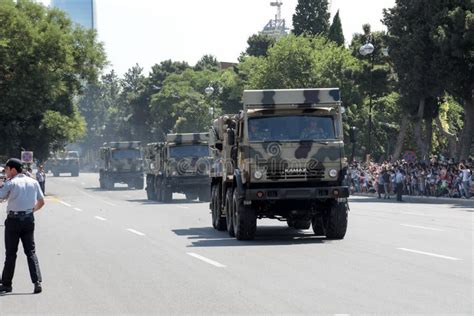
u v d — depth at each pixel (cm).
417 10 6003
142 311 1187
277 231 2675
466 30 5506
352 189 6316
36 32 6869
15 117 7238
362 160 9156
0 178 1742
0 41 6475
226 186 2570
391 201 5044
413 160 5719
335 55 8731
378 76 7094
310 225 2912
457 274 1496
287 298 1270
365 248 2005
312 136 2308
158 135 14525
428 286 1357
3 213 4341
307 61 8681
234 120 2486
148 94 16488
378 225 2823
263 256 1875
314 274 1538
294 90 2309
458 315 1098
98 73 7662
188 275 1572
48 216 3719
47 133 7475
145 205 4691
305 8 11231
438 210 3872
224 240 2339
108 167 7975
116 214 3806
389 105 9000
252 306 1205
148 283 1475
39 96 7019
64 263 1828
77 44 7475
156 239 2406
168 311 1181
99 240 2406
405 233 2459
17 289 1439
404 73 6184
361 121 9056
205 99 12569
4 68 6856
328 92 2320
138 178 7938
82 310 1211
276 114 2314
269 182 2295
